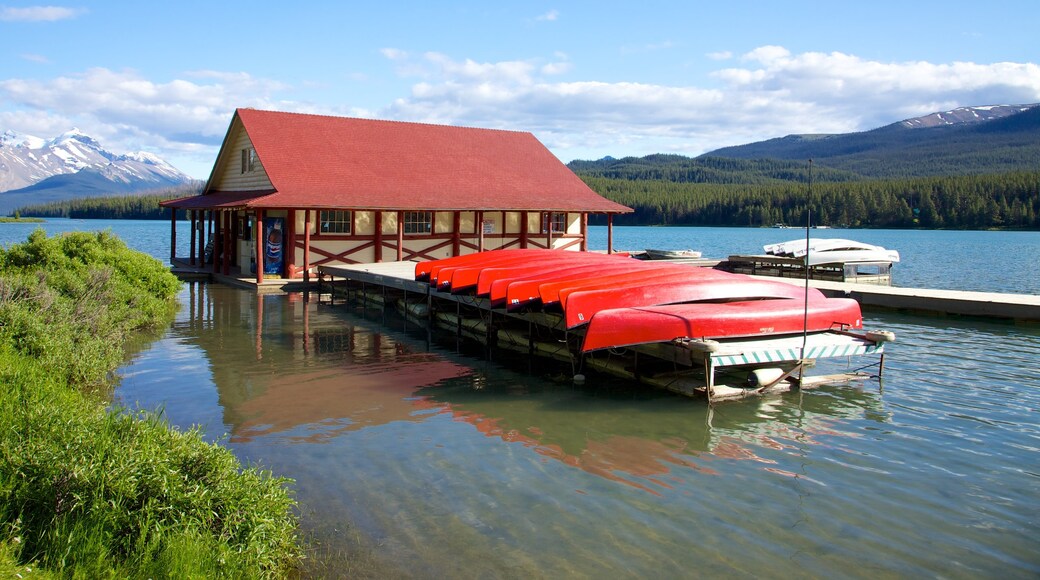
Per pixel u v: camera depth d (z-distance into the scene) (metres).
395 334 12.98
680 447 6.76
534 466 6.20
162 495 4.25
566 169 27.75
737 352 8.55
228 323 13.84
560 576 4.34
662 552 4.66
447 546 4.70
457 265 14.16
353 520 5.06
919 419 7.76
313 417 7.57
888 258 22.97
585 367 10.23
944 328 14.05
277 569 4.30
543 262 13.64
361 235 21.64
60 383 7.26
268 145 21.86
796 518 5.21
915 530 5.05
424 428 7.24
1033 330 13.78
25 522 3.94
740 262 25.02
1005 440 7.06
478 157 26.19
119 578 3.62
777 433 7.23
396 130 25.61
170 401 8.07
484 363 10.52
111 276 13.55
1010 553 4.73
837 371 10.09
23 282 9.99
